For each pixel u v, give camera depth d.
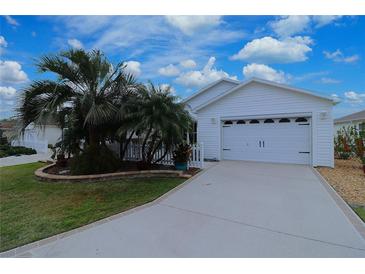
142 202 5.00
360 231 3.43
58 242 3.22
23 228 3.71
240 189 5.99
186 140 9.38
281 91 10.59
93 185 6.70
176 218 4.04
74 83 7.74
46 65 7.18
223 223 3.79
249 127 11.54
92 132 8.21
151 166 9.11
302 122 10.30
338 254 2.85
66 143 9.16
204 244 3.11
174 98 8.02
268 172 8.41
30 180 7.47
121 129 7.82
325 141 9.67
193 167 9.36
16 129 7.50
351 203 4.85
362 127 9.67
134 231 3.54
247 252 2.91
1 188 6.44
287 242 3.13
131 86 8.38
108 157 8.09
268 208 4.50
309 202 4.84
